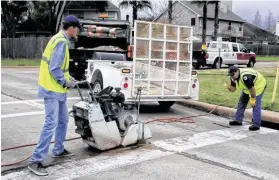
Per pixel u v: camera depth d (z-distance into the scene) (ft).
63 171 16.69
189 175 16.56
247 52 84.07
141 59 27.94
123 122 20.03
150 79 28.60
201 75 56.90
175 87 30.07
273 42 208.95
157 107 34.14
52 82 16.56
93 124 18.37
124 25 48.83
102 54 43.93
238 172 17.12
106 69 30.78
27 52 109.09
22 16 145.59
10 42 112.06
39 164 16.55
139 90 21.45
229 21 196.44
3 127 24.56
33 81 52.37
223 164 18.16
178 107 34.63
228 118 30.19
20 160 18.04
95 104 18.42
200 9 182.29
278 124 27.89
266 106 31.63
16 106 32.30
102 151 19.48
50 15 133.28
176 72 29.91
